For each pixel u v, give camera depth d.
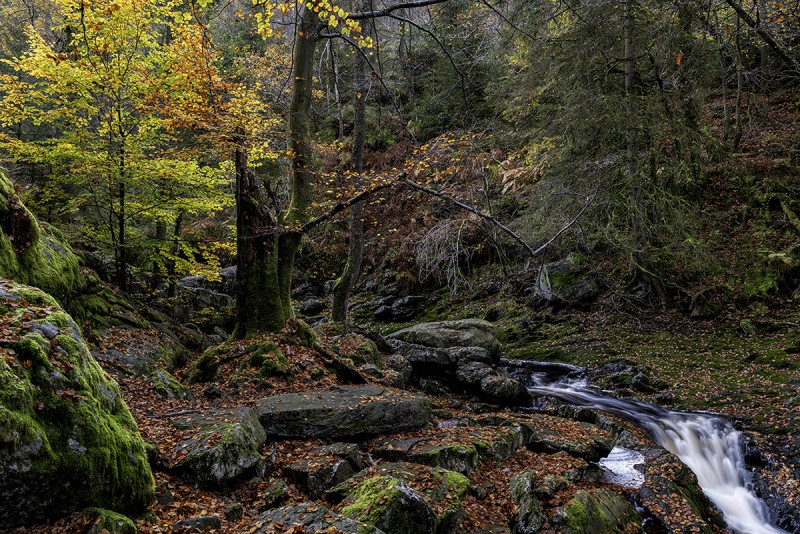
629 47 14.53
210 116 11.19
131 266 15.72
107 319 10.76
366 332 14.10
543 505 6.03
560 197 15.23
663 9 13.44
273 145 14.29
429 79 23.44
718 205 17.09
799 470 7.85
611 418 9.75
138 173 11.53
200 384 9.24
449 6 14.38
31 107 11.01
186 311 16.36
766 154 18.09
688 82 15.12
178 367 11.24
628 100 14.12
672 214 14.44
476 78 22.12
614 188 15.15
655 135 14.66
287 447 6.74
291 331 10.45
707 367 11.95
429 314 19.72
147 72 11.84
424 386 12.40
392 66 21.89
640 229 14.73
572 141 16.47
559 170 15.52
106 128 11.48
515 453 7.75
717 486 8.16
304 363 9.62
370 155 22.45
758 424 9.17
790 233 15.16
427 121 22.67
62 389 3.99
